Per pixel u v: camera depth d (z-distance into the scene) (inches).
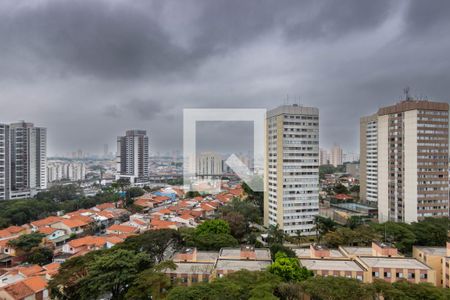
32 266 2647.6
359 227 3348.9
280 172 3949.3
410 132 4025.6
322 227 3580.2
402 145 4148.6
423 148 3966.5
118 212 5128.0
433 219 3602.4
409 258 2377.0
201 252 2674.7
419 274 2155.5
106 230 4087.1
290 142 3944.4
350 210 5177.2
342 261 2374.5
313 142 4003.4
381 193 4478.3
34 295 2146.9
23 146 6939.0
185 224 4311.0
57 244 3631.9
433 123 3993.6
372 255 2527.1
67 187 7401.6
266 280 1706.4
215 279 1760.6
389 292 1632.6
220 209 4648.1
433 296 1606.8
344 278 1774.1
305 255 2623.0
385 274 2171.5
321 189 7573.8
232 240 2881.4
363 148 5974.4
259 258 2439.7
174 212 4928.6
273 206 4133.9
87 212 4864.7
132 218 4643.2
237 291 1551.4
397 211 4205.2
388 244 2647.6
